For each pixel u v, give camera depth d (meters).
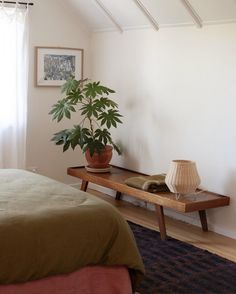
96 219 2.65
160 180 4.23
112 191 5.38
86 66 5.65
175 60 4.43
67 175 5.68
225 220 4.07
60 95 5.49
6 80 5.01
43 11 5.28
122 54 5.12
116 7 4.77
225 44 3.93
